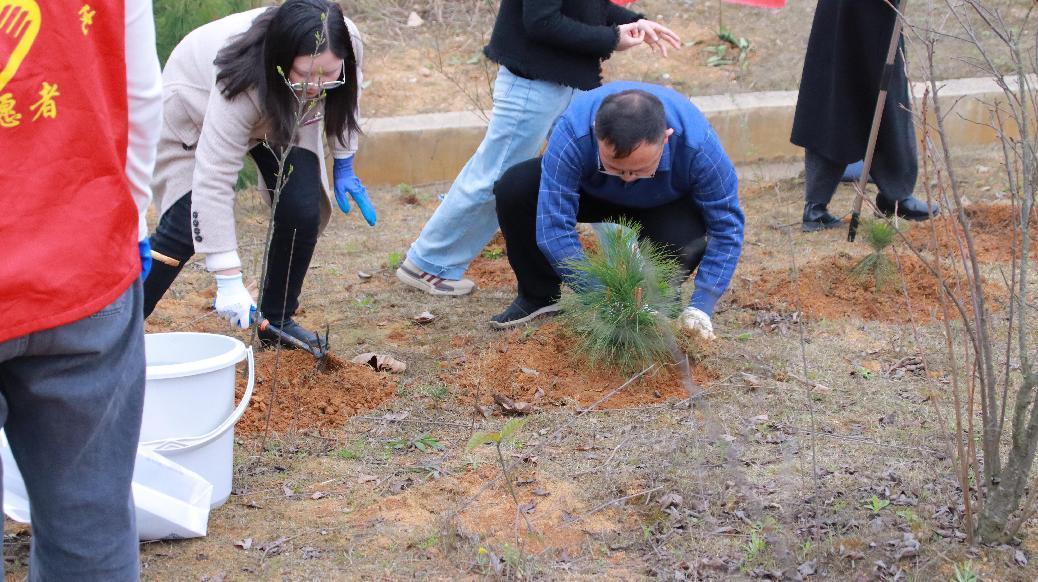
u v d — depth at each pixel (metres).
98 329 1.81
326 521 2.88
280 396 3.63
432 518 2.89
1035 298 4.39
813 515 2.84
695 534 2.77
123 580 2.02
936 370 3.82
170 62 3.71
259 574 2.61
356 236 5.97
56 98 1.67
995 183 6.22
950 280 4.57
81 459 1.91
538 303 4.39
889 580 2.54
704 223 4.08
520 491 3.03
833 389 3.68
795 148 7.21
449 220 4.70
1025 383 2.55
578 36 4.29
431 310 4.70
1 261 1.64
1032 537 2.70
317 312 4.73
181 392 2.77
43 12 1.63
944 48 7.44
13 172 1.64
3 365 1.78
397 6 9.11
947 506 2.86
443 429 3.47
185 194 3.71
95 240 1.76
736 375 3.79
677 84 7.78
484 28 8.71
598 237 4.29
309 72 3.35
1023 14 7.77
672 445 3.26
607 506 2.93
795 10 8.61
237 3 6.48
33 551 2.03
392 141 6.97
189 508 2.74
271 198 3.82
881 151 5.46
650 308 3.75
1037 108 2.71
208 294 5.00
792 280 4.70
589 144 3.73
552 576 2.59
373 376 3.80
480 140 7.01
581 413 3.54
